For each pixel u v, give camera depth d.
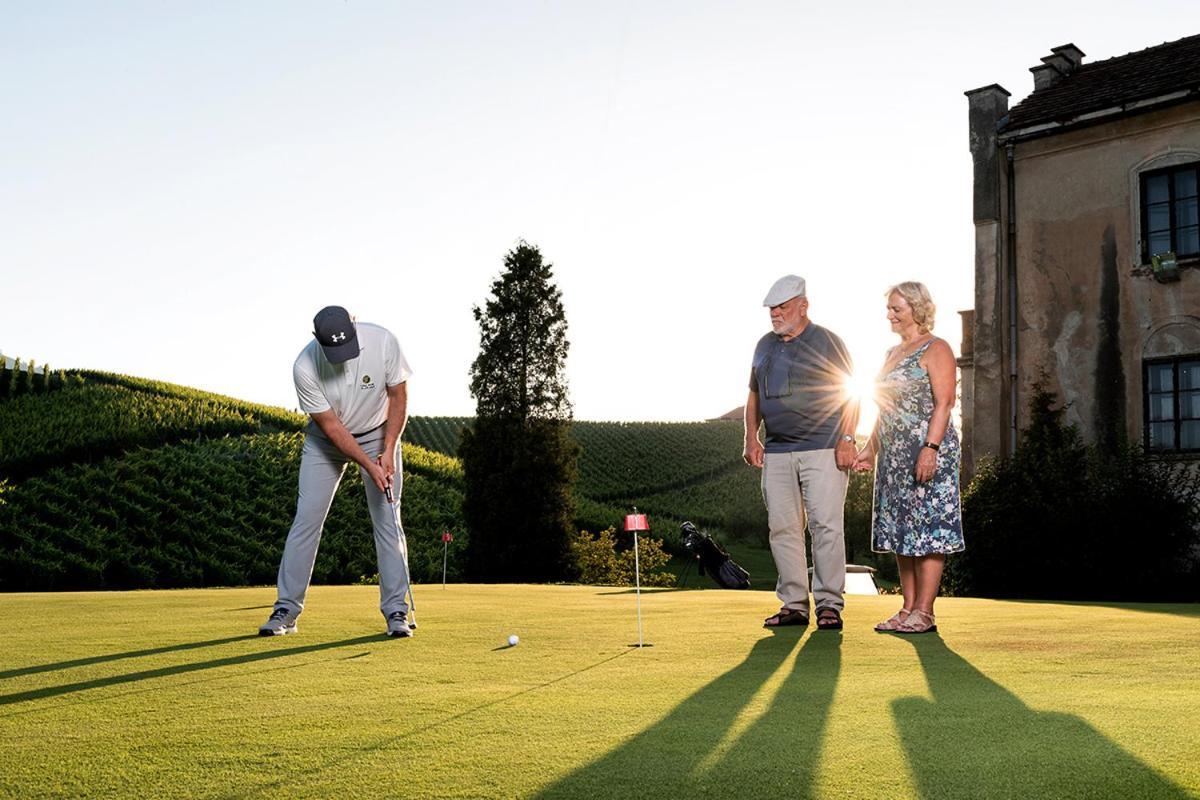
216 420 31.88
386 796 1.75
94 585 20.59
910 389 4.52
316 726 2.34
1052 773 1.83
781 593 4.92
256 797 1.76
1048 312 15.23
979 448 15.50
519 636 4.32
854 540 31.52
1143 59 16.09
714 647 3.87
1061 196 15.25
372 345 4.68
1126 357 14.48
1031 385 15.20
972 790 1.73
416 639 4.23
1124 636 4.04
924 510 4.45
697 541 10.52
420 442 59.88
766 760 1.96
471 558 24.56
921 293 4.64
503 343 24.95
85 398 32.12
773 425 4.97
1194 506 13.04
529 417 24.83
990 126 15.81
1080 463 13.43
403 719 2.41
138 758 2.05
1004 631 4.32
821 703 2.56
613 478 54.41
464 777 1.87
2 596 7.48
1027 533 12.84
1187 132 14.20
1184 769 1.84
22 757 2.07
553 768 1.92
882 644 3.90
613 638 4.23
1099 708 2.42
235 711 2.54
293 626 4.58
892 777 1.82
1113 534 12.33
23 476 24.88
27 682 3.05
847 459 4.77
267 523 24.94
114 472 25.42
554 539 24.41
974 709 2.44
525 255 25.31
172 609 5.99
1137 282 14.46
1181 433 13.95
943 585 13.78
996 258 15.60
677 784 1.80
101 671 3.28
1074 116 14.86
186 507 24.80
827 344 4.96
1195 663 3.25
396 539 4.59
